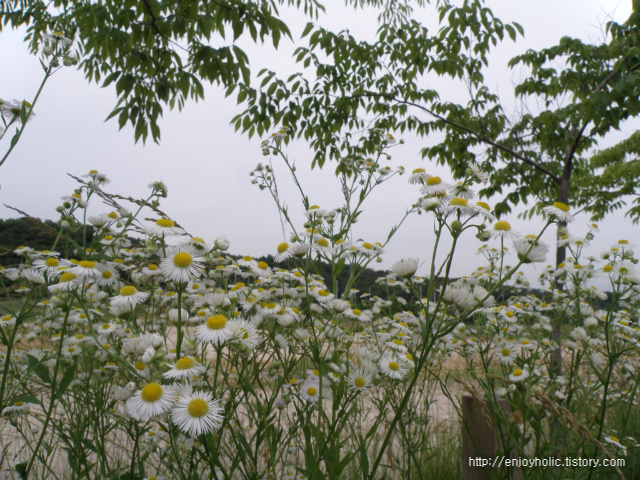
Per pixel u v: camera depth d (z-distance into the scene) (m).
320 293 2.36
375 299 4.29
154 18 3.13
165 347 2.02
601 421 2.06
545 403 1.52
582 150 4.74
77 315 2.49
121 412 2.38
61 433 1.85
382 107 4.79
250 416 2.00
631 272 2.65
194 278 1.46
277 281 2.38
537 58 4.52
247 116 4.25
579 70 4.33
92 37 3.09
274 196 3.22
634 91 3.64
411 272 1.65
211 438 1.43
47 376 1.61
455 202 1.62
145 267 2.04
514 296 3.73
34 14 3.60
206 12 3.19
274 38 3.31
